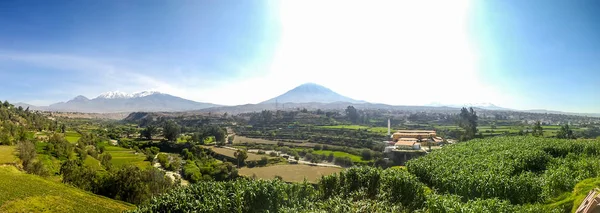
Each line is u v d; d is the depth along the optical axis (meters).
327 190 34.34
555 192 28.34
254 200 31.22
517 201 28.50
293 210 27.62
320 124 180.00
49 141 107.00
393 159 85.75
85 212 48.22
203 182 36.47
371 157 90.75
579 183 27.61
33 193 50.59
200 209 29.25
